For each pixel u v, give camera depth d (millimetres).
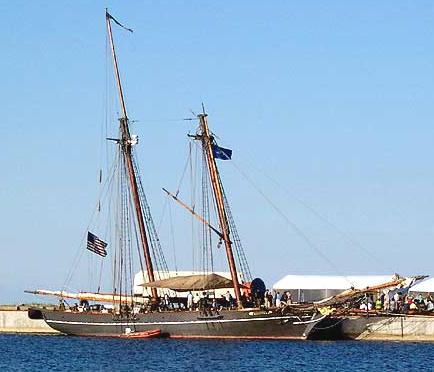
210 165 163500
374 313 157625
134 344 154500
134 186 172000
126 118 173000
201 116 164375
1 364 135875
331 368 127250
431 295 173125
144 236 172125
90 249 168500
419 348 147750
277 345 150625
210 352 142750
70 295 174500
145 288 173125
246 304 159375
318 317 153875
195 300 166875
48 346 156625
